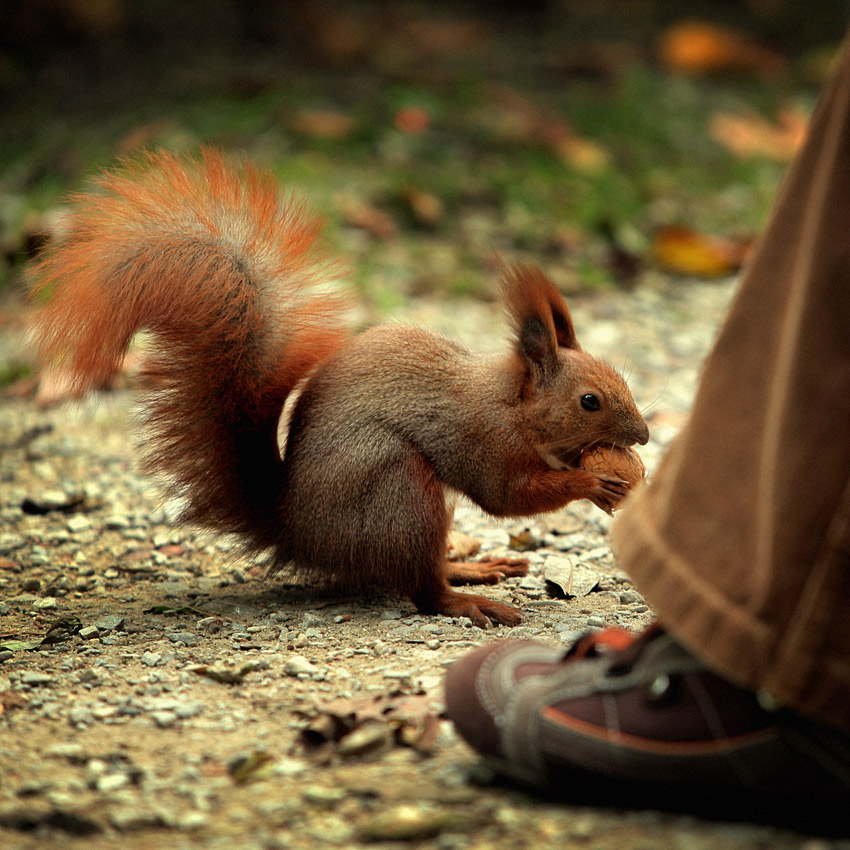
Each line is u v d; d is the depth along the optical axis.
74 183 15.25
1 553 7.61
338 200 14.88
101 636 6.08
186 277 6.32
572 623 6.14
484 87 19.48
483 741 4.09
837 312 3.55
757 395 3.83
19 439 9.74
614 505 6.51
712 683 3.84
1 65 20.41
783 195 3.91
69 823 3.89
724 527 3.77
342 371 6.58
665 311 12.98
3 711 4.98
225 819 3.96
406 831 3.79
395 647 5.77
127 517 8.20
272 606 6.64
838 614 3.51
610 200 15.90
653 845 3.65
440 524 6.38
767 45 24.31
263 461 6.67
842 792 3.69
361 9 24.22
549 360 6.52
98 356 6.15
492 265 13.99
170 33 21.97
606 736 3.89
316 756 4.43
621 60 21.89
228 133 16.56
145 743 4.62
